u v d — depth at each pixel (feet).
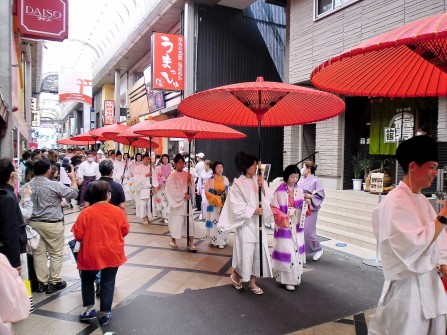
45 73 94.07
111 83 91.30
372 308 13.17
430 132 26.02
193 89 40.98
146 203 28.96
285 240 14.58
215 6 42.19
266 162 44.45
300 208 15.05
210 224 22.35
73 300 13.52
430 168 6.75
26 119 52.26
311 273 16.89
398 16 24.21
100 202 11.68
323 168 32.30
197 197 34.96
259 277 15.07
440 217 6.23
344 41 28.40
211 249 21.22
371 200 25.62
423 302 6.72
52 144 178.70
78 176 34.27
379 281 15.89
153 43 39.96
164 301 13.56
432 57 6.45
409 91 8.18
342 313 12.73
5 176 10.77
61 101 65.67
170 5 41.78
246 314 12.56
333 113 12.30
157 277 16.16
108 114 76.48
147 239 23.50
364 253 19.84
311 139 35.83
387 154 28.81
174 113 51.57
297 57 33.55
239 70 43.57
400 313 6.84
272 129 44.93
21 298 5.96
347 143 31.35
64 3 23.72
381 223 6.91
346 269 17.46
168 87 40.63
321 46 30.71
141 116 64.28
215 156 41.93
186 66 40.73
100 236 11.39
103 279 11.73
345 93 8.30
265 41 45.47
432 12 22.09
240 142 43.24
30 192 12.91
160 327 11.56
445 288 7.23
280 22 47.52
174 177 21.11
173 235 20.98
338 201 27.02
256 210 13.79
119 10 55.98
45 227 13.87
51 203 14.05
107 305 11.71
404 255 6.40
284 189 14.74
